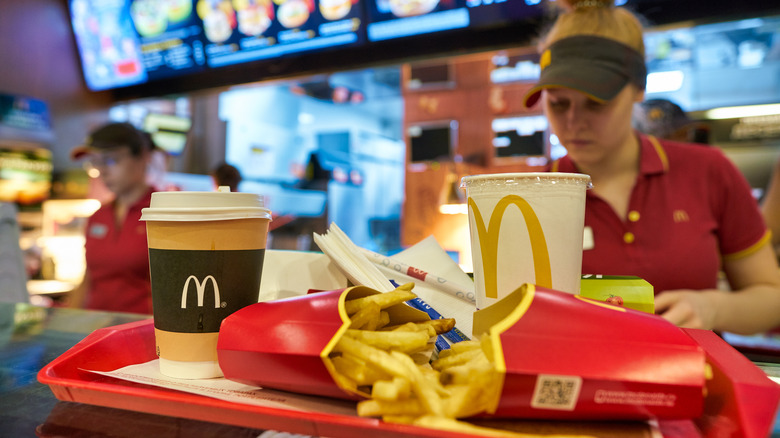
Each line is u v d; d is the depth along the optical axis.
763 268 1.46
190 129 5.21
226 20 3.55
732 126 4.62
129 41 4.03
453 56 2.97
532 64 5.22
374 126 6.73
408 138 5.88
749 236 1.46
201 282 0.59
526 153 5.33
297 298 0.57
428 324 0.57
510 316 0.46
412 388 0.45
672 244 1.38
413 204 5.87
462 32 2.89
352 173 6.39
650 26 2.46
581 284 0.74
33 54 4.14
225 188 0.62
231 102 5.55
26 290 1.93
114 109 4.74
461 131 5.61
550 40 1.35
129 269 2.51
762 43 4.13
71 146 4.43
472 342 0.54
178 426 0.52
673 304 1.12
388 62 3.14
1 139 3.91
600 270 1.42
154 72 3.98
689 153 1.47
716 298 1.25
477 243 0.64
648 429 0.46
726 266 1.55
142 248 2.51
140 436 0.49
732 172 1.45
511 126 5.37
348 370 0.48
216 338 0.60
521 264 0.60
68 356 0.63
